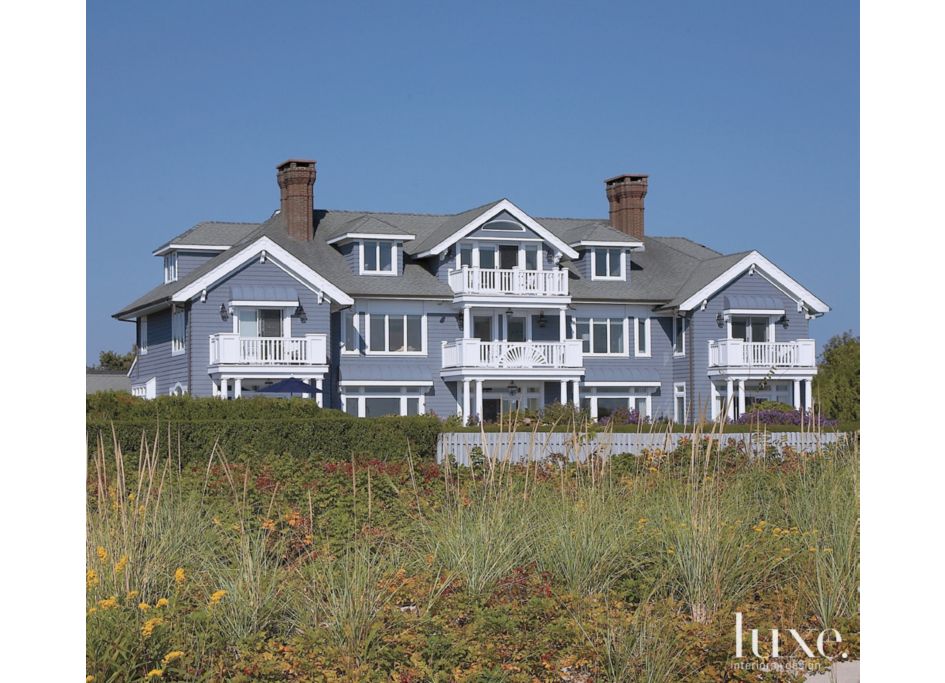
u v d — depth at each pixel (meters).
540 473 14.91
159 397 26.28
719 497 11.80
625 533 11.04
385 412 41.09
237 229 44.09
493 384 42.88
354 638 8.68
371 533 11.62
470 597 10.03
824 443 17.11
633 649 8.64
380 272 41.88
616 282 45.16
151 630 8.18
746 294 44.25
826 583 10.35
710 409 43.66
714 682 8.70
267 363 37.62
